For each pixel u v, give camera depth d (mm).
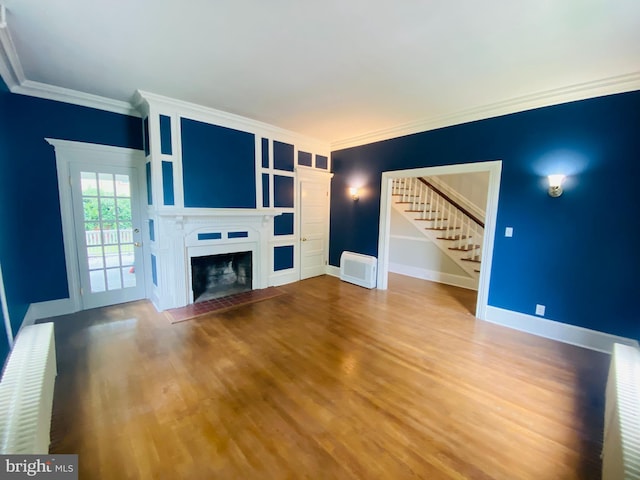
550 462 1578
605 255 2820
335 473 1484
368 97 3285
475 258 5152
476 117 3584
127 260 3943
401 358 2654
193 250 3896
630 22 1872
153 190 3469
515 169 3324
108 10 1857
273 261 4910
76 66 2641
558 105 3000
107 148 3615
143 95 3227
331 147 5609
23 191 3133
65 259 3473
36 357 1750
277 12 1869
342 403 2027
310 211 5449
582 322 2963
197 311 3701
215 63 2559
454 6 1781
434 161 4059
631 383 1572
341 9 1828
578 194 2936
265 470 1493
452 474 1489
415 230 5918
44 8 1833
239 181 4270
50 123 3244
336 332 3184
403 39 2154
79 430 1727
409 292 4762
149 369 2400
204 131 3822
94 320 3363
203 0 1758
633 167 2646
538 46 2207
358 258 5113
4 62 2514
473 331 3275
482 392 2176
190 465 1515
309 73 2729
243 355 2656
